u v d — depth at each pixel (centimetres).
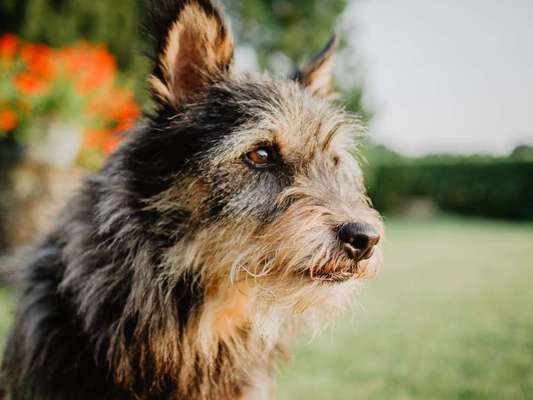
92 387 38
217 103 43
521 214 320
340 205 40
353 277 40
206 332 40
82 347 38
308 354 71
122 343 38
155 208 39
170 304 39
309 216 40
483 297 108
